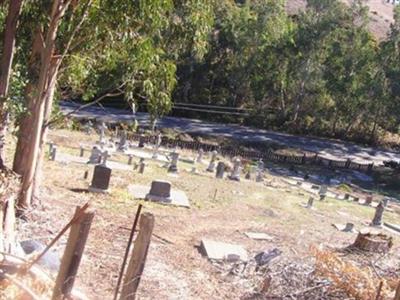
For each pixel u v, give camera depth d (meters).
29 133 14.01
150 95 15.19
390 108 58.03
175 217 17.81
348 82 56.97
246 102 60.12
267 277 12.12
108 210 16.72
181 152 35.25
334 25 56.12
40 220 13.92
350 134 61.22
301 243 17.05
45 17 13.85
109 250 12.88
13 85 13.97
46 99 14.48
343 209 25.84
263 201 23.36
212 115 57.44
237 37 56.00
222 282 12.63
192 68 55.84
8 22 13.21
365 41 57.62
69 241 5.52
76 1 13.34
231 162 34.53
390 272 13.89
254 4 59.44
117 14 13.34
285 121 59.56
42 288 6.45
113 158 26.64
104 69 15.09
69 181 19.58
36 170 14.73
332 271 12.23
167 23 14.16
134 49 14.22
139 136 38.28
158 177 23.73
